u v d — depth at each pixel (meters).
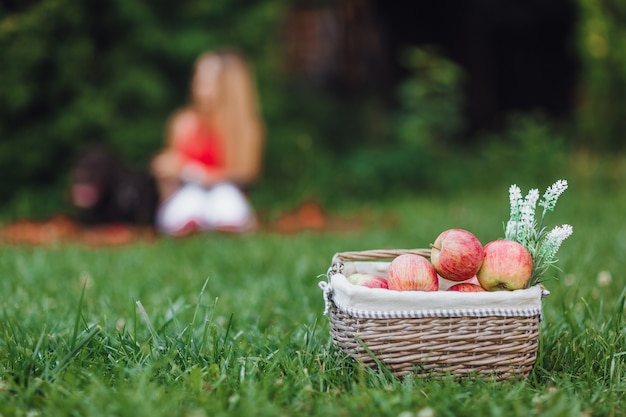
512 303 1.73
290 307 2.34
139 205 4.41
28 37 4.89
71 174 4.74
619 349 1.89
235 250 3.31
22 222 4.73
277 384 1.70
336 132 7.24
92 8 5.13
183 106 5.64
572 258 2.74
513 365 1.75
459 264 1.76
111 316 2.17
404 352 1.74
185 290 2.47
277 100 6.12
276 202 5.50
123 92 5.37
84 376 1.76
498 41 9.77
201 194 4.12
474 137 9.03
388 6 9.06
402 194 5.83
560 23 9.50
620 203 4.79
